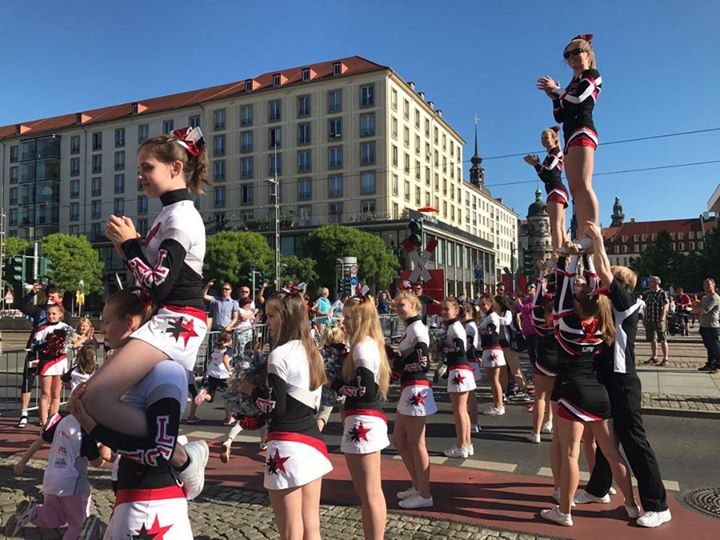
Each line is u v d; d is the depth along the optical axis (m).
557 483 5.11
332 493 5.45
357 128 57.97
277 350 3.33
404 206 60.59
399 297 5.29
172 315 2.43
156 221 2.56
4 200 74.50
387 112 57.09
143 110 68.38
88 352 6.97
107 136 69.19
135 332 2.41
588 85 4.87
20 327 32.84
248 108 62.12
